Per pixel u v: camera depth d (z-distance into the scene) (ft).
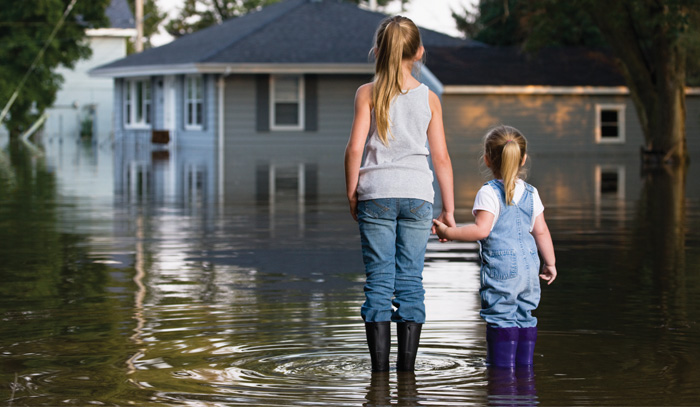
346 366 13.71
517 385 12.59
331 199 43.98
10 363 13.80
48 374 13.16
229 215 36.78
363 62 100.68
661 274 22.45
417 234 14.16
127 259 25.04
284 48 102.32
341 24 108.78
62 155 88.89
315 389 12.44
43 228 32.37
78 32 120.67
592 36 110.83
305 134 102.58
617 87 94.32
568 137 95.04
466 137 92.89
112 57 141.90
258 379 12.93
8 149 101.19
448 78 92.48
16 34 117.29
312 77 101.86
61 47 120.67
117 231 31.50
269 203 41.96
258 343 15.08
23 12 116.98
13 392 12.26
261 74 101.35
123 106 121.29
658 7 70.74
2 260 24.81
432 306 18.06
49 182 54.80
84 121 140.46
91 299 19.01
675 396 11.99
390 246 14.03
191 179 57.47
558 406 11.57
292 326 16.37
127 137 120.26
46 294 19.61
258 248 27.30
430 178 14.42
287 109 102.42
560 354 14.35
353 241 28.91
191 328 16.20
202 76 102.78
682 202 43.21
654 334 15.71
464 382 12.77
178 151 98.02
